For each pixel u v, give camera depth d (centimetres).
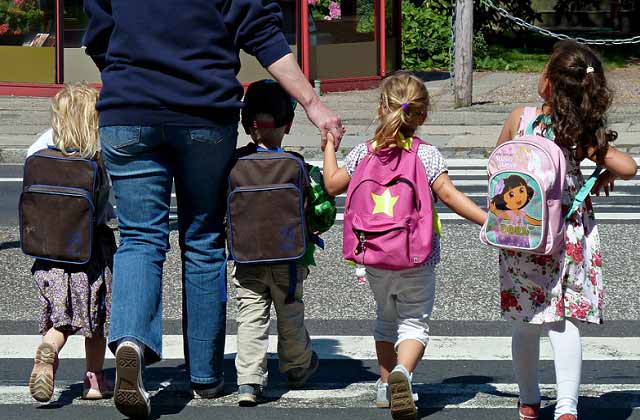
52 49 1973
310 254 537
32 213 521
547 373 605
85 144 529
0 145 1466
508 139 512
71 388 571
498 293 786
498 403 550
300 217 518
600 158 488
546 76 493
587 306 488
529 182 467
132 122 499
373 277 514
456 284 808
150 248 508
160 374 601
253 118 532
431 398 558
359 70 2080
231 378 588
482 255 896
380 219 495
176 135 502
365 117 1714
